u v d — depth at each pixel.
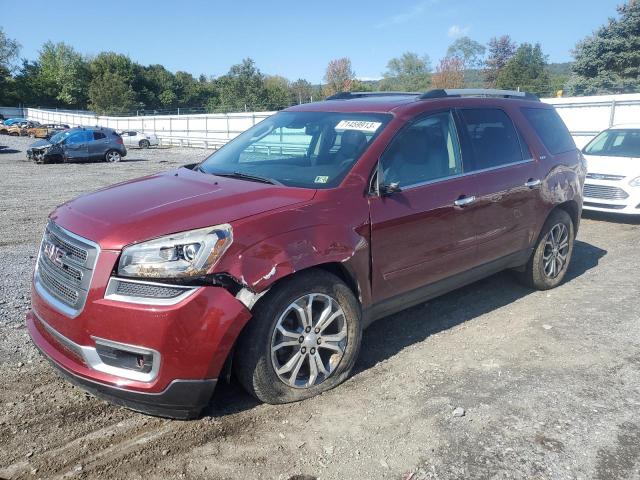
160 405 3.03
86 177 18.41
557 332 4.66
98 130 25.77
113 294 2.96
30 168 22.16
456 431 3.23
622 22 37.88
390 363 4.08
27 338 4.37
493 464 2.95
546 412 3.44
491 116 4.98
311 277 3.41
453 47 66.94
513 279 6.07
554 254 5.65
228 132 36.12
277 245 3.23
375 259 3.78
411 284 4.11
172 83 94.69
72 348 3.11
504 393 3.66
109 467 2.87
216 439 3.12
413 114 4.27
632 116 16.39
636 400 3.59
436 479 2.83
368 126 4.16
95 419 3.29
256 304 3.22
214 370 3.04
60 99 91.12
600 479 2.84
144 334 2.90
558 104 18.34
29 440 3.07
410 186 4.05
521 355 4.23
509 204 4.85
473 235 4.53
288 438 3.14
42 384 3.68
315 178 3.81
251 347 3.23
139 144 37.78
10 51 91.44
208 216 3.19
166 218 3.14
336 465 2.92
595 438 3.18
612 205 9.41
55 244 3.33
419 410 3.45
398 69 70.88
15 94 88.19
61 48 96.94
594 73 39.34
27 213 10.68
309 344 3.48
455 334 4.62
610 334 4.62
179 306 2.91
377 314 3.95
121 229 3.06
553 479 2.83
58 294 3.22
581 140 17.84
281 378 3.39
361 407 3.47
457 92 4.81
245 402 3.49
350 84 69.44
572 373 3.95
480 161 4.66
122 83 75.12
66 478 2.77
